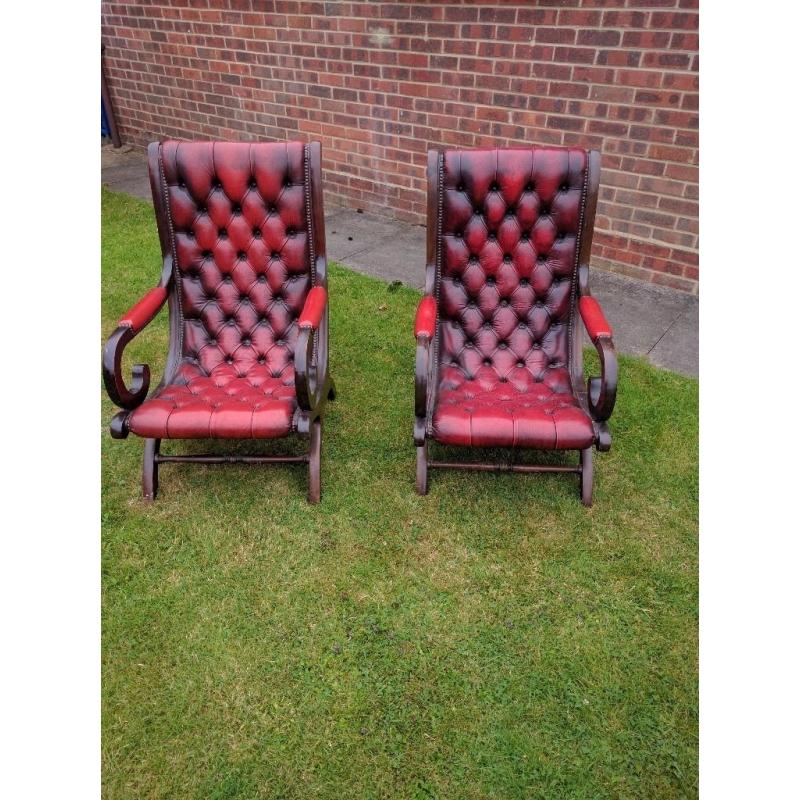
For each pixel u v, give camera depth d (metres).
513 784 1.66
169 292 2.63
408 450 2.76
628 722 1.79
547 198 2.47
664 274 3.88
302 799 1.64
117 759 1.72
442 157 2.46
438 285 2.63
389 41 4.27
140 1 5.63
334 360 3.35
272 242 2.59
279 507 2.49
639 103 3.50
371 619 2.07
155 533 2.38
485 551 2.29
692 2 3.14
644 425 2.88
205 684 1.89
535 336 2.65
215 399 2.39
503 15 3.71
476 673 1.92
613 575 2.20
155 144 2.49
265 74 5.12
